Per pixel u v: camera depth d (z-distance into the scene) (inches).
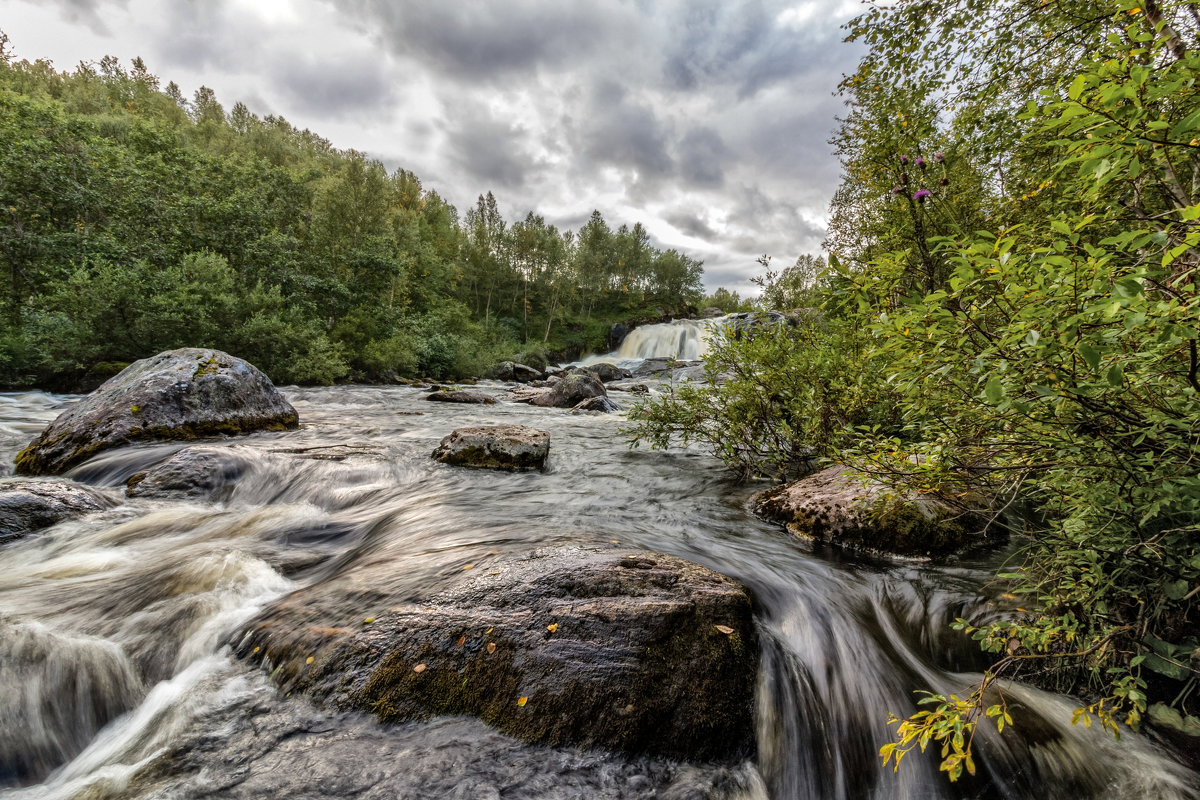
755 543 162.6
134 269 645.9
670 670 91.2
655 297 3216.0
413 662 92.4
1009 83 201.6
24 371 563.8
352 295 1099.3
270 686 93.2
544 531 159.6
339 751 79.3
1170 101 72.6
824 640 113.0
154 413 274.7
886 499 110.1
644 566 116.6
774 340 237.0
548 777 76.7
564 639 94.6
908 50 215.2
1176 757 79.4
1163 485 67.8
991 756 85.3
